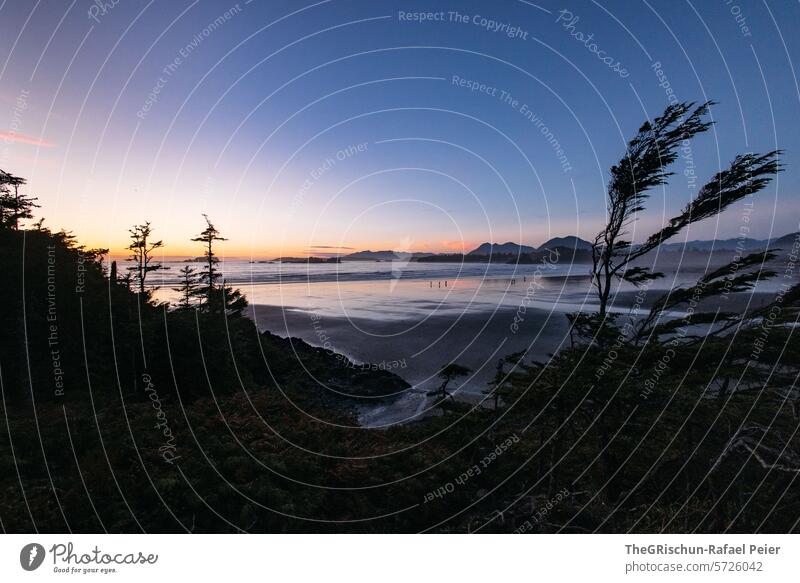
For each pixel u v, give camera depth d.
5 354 15.23
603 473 9.02
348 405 21.14
